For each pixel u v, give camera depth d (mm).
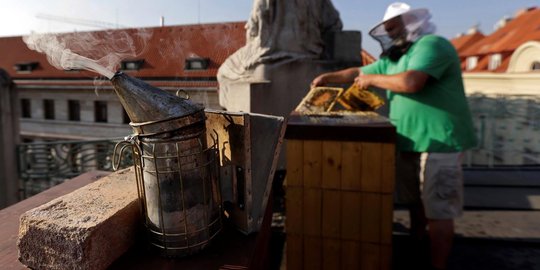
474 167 4969
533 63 12461
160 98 1043
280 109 3627
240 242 1230
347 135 2047
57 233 1000
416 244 2773
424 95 2254
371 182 2043
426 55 2188
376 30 2572
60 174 5148
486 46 22625
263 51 3643
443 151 2223
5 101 4770
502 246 2744
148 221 1135
